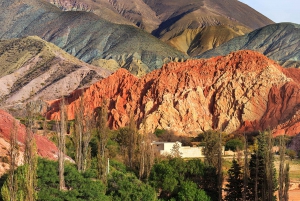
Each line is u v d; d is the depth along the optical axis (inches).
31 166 1969.7
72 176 2325.3
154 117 7229.3
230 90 7652.6
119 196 2539.4
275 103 7396.7
